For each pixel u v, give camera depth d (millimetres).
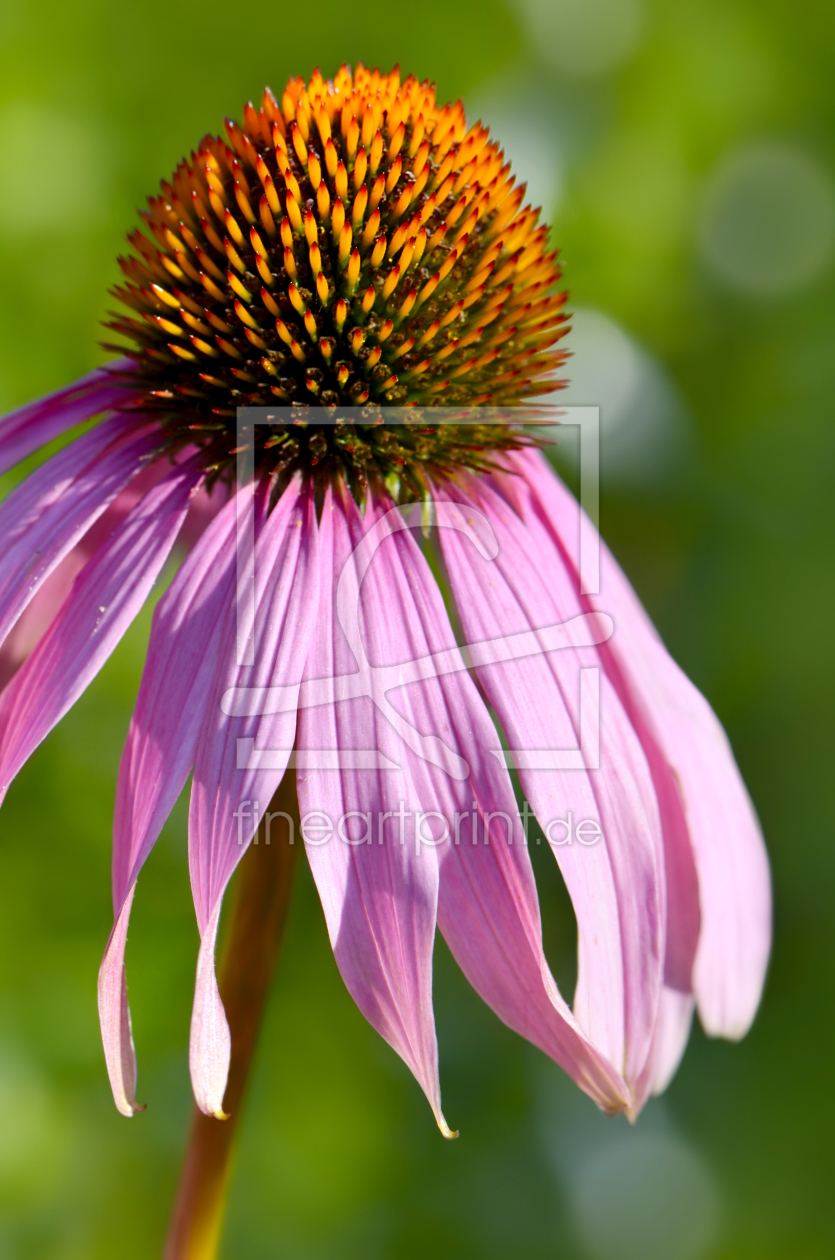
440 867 235
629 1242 319
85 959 305
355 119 250
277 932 242
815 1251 320
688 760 251
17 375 316
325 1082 315
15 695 241
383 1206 312
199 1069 225
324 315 246
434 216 250
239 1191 310
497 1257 312
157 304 249
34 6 330
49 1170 297
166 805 231
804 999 342
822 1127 327
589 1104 325
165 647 236
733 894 253
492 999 236
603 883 239
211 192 248
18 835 308
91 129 329
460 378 251
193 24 354
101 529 257
